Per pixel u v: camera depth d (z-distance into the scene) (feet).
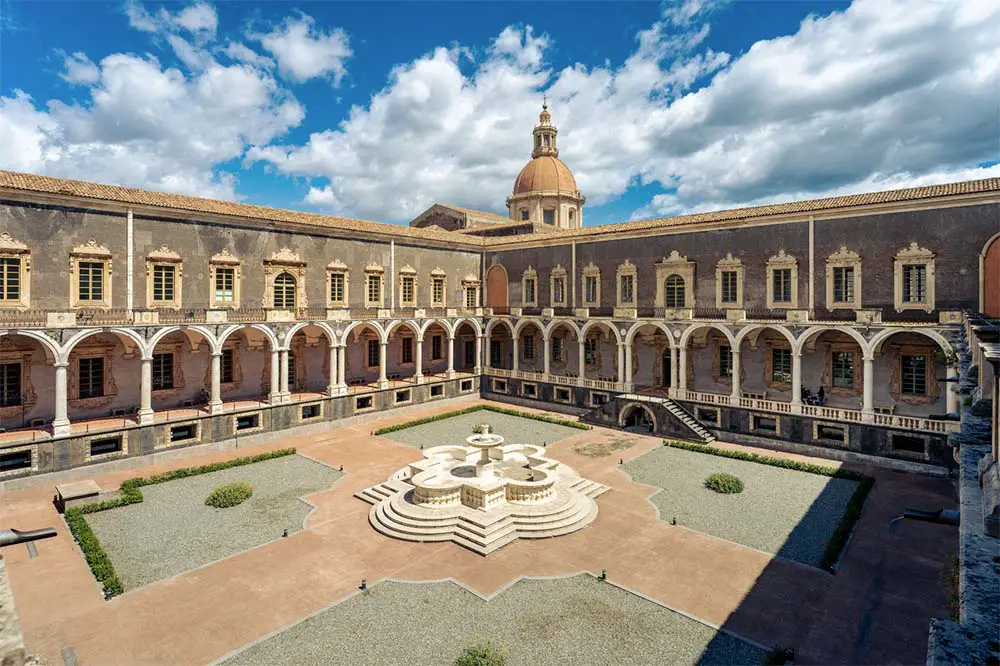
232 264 126.00
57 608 60.34
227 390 132.98
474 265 183.62
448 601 62.08
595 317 150.30
